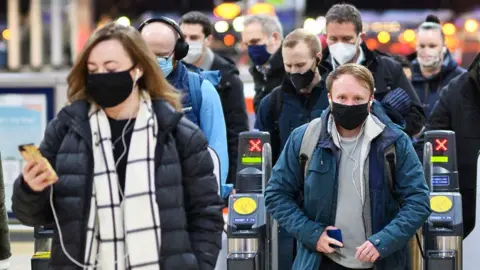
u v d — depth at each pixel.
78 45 43.00
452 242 12.93
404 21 42.47
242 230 12.88
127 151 9.18
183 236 9.09
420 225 11.37
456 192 13.39
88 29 44.47
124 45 9.09
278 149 15.23
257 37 19.48
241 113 18.14
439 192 13.29
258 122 15.26
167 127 9.18
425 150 13.33
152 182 9.04
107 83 8.96
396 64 15.87
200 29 18.84
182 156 9.34
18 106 22.33
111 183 9.03
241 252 12.86
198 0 47.06
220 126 13.58
